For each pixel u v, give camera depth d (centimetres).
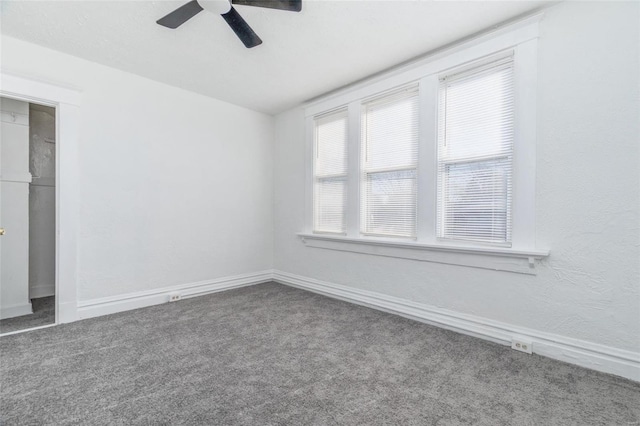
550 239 206
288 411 150
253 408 152
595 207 190
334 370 190
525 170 216
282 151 432
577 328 197
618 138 183
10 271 302
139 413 147
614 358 183
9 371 186
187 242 355
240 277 406
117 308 302
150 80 325
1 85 239
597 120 189
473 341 233
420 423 141
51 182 386
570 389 169
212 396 162
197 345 226
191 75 315
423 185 272
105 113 295
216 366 194
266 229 438
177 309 311
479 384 174
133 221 314
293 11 190
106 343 228
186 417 145
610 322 186
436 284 266
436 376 183
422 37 243
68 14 215
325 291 365
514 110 221
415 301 281
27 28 233
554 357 203
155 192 329
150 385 172
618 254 183
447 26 228
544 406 154
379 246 309
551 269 206
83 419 143
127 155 309
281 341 233
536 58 211
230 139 396
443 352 214
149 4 205
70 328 258
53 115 388
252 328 260
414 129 284
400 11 210
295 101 392
